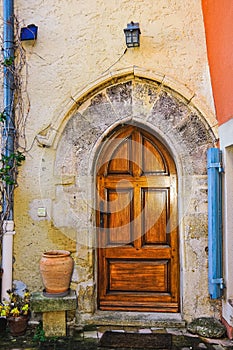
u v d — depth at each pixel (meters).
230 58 3.07
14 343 3.23
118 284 3.90
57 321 3.37
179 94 3.71
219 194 3.46
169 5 3.79
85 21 3.84
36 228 3.77
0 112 3.85
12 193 3.76
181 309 3.69
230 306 3.25
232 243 3.41
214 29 3.43
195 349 3.07
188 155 3.68
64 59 3.83
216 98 3.55
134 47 3.76
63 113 3.77
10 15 3.85
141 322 3.60
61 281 3.36
